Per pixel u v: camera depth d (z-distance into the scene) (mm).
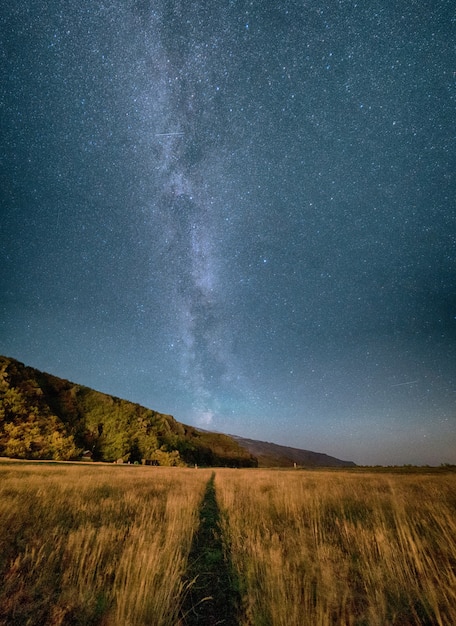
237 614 2752
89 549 3867
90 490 9852
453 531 4203
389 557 3436
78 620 2443
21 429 57344
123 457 73438
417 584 2938
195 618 2727
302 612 2430
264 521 5680
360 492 9391
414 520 5312
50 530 4910
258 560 3471
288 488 10016
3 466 22516
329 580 2811
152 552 3383
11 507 6070
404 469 28484
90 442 74562
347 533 4559
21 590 2863
